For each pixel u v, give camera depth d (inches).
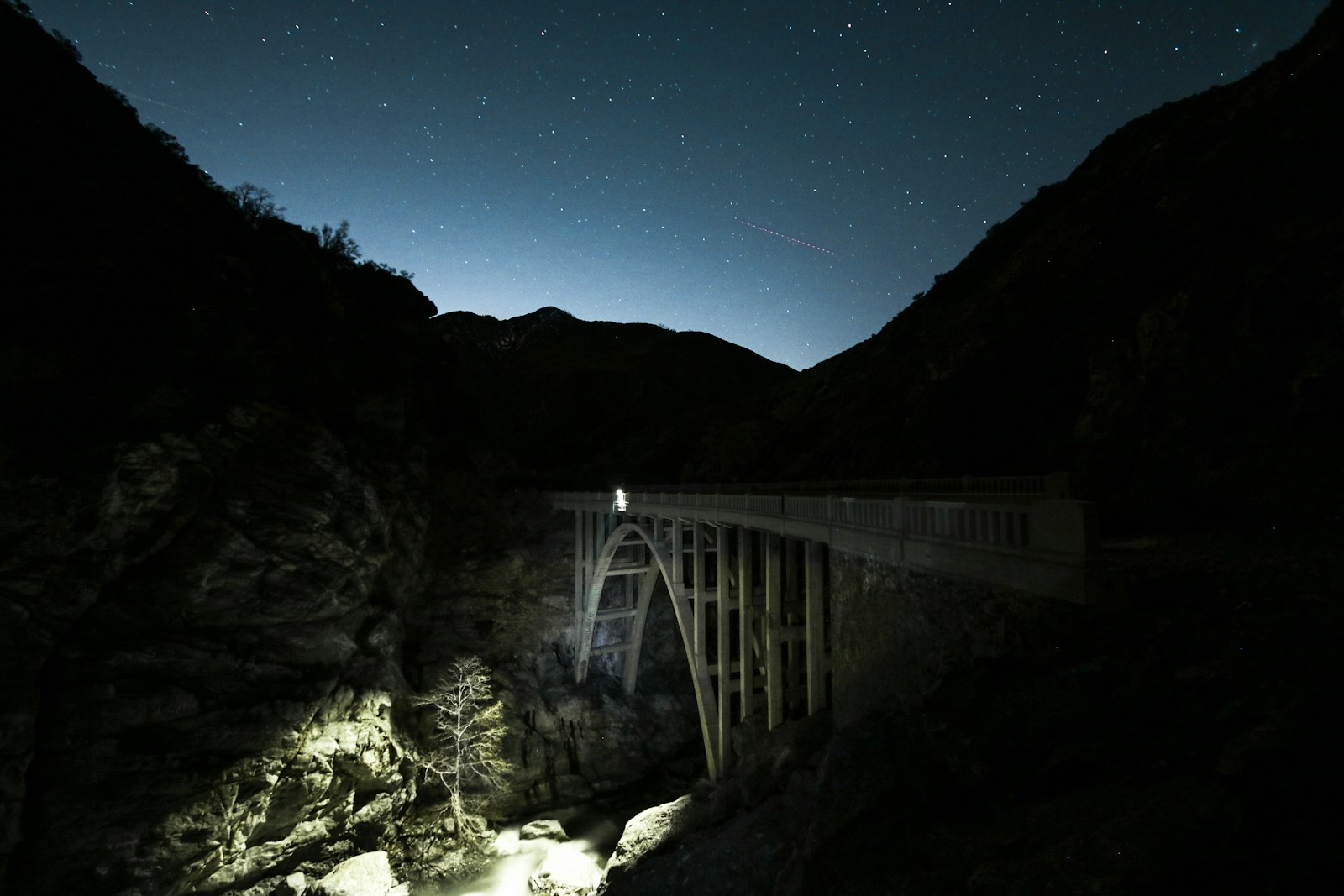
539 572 1533.0
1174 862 170.9
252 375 1023.6
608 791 1350.9
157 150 1342.3
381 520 1121.4
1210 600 317.1
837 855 293.7
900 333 1881.2
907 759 339.3
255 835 852.6
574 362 4877.0
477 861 1072.8
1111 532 599.5
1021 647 357.1
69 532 749.9
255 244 1259.8
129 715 754.2
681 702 1553.9
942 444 1248.2
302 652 952.3
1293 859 151.3
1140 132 1547.7
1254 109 1028.5
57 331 849.5
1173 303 818.8
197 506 879.1
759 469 1903.3
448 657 1344.7
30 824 681.6
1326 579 318.7
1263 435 609.9
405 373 1481.3
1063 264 1286.9
